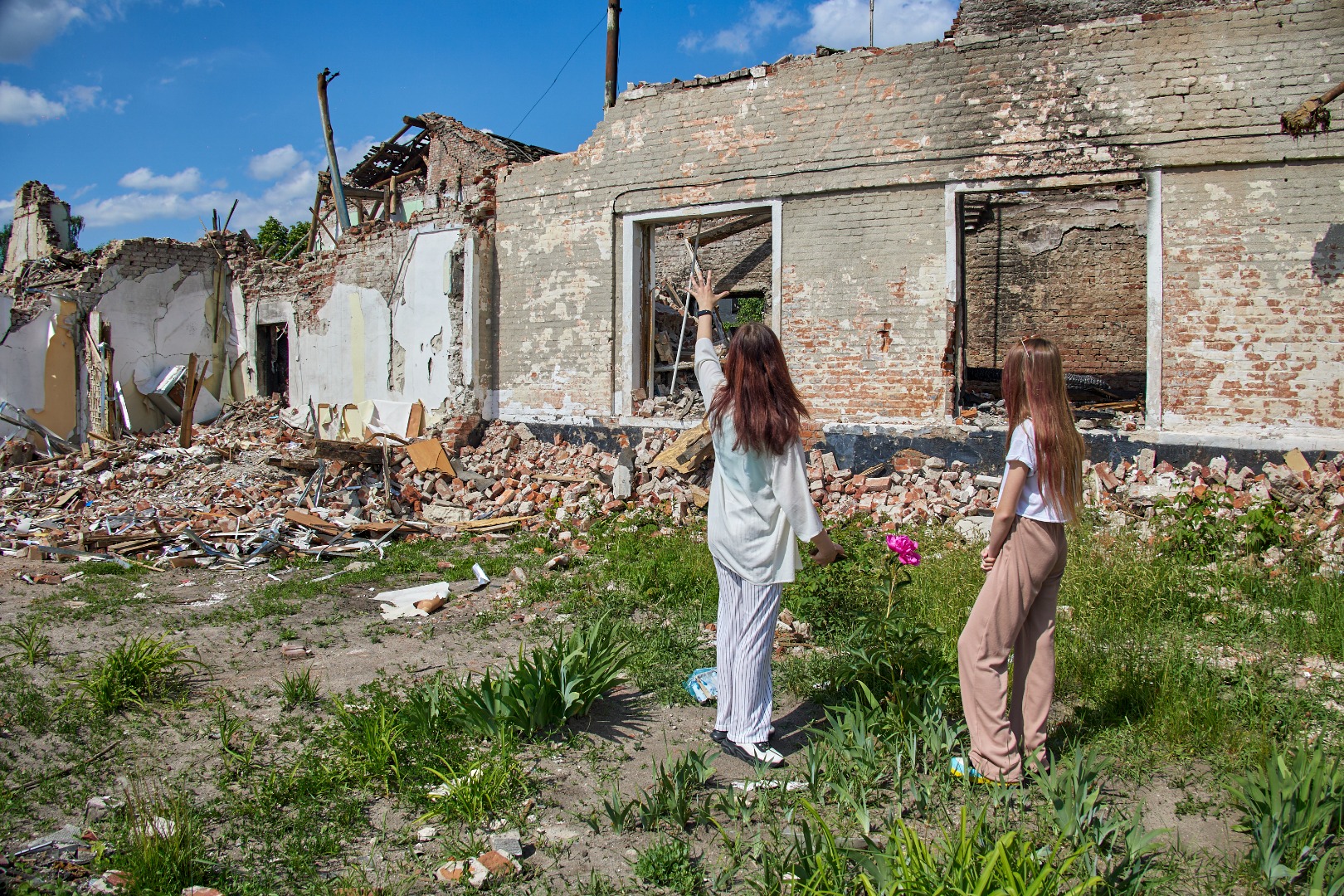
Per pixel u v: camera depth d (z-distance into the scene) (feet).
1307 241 24.03
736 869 8.79
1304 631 15.06
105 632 17.71
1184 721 11.42
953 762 10.46
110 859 8.82
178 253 49.55
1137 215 48.62
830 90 29.40
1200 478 24.57
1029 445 9.89
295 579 22.62
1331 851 8.52
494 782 10.31
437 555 25.30
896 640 12.34
